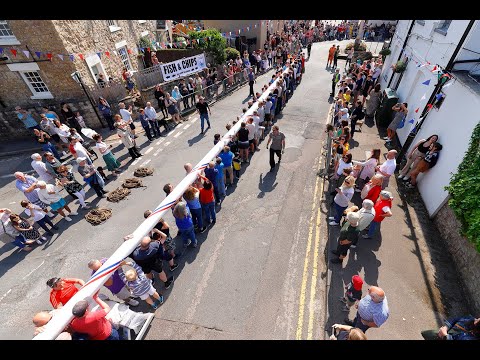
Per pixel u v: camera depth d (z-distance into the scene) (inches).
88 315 169.8
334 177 342.3
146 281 208.5
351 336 149.9
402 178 356.5
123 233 303.1
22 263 276.2
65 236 303.0
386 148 430.0
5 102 496.1
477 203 216.5
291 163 406.0
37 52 420.8
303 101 628.1
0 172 431.5
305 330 207.5
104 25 551.8
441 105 316.2
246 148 386.6
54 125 447.8
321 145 450.9
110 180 385.1
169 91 612.4
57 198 305.3
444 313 214.4
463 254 239.3
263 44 990.4
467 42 283.0
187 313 221.8
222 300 230.2
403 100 458.9
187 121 545.0
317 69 868.0
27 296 245.9
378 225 270.5
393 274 243.0
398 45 549.6
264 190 353.4
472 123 255.4
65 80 484.4
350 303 214.1
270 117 498.9
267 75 842.2
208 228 299.9
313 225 299.0
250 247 276.4
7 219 274.1
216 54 759.1
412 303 220.8
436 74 335.0
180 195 266.8
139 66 696.4
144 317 206.1
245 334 206.7
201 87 595.2
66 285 198.8
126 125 406.3
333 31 1306.6
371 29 1262.3
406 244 271.0
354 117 440.8
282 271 251.8
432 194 301.4
